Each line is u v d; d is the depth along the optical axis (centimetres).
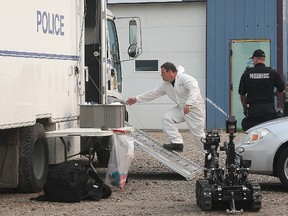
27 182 1647
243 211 1451
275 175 1706
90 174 1644
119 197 1647
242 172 1444
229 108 3625
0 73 1461
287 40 3584
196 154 2608
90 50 2191
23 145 1636
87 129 1753
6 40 1494
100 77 2188
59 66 1816
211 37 3634
